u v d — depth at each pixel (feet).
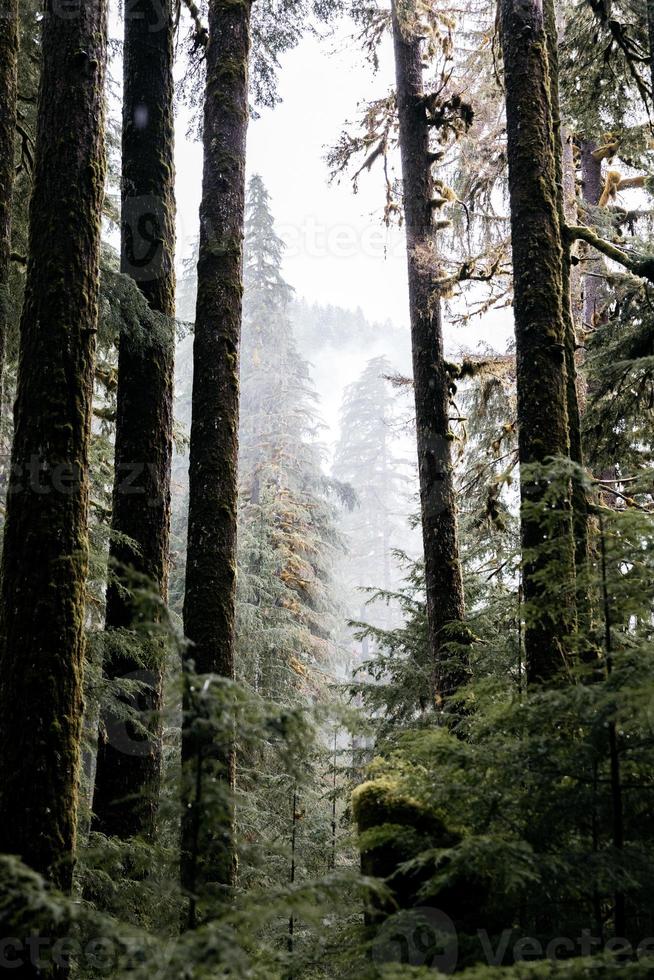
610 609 11.18
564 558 12.93
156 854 11.58
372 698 29.53
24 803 12.42
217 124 23.63
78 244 14.64
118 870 16.39
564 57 31.55
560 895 10.30
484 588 30.71
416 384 31.35
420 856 9.81
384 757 16.80
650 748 10.39
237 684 9.43
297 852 24.38
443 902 11.38
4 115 19.77
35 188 14.99
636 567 10.82
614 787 10.28
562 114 33.27
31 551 13.30
